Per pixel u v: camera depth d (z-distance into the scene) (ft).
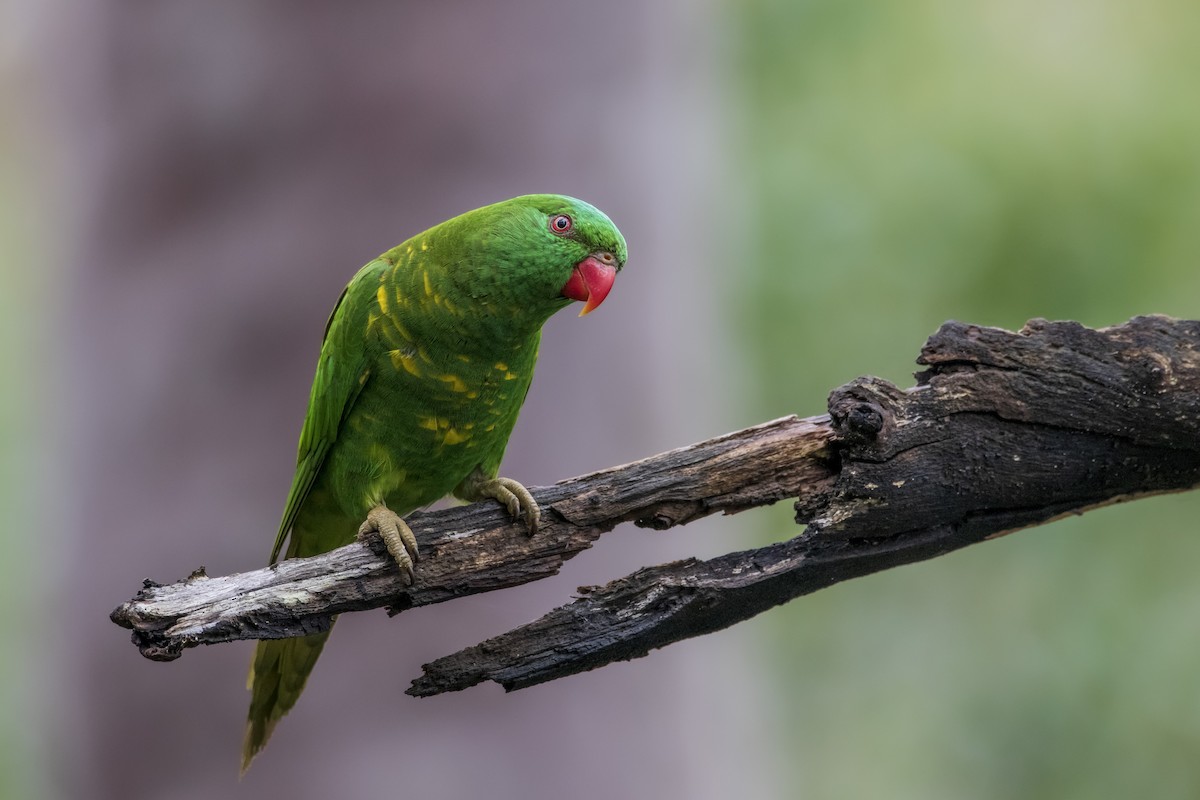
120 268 35.53
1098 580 56.29
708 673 38.86
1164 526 55.62
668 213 39.09
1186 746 52.39
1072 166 55.77
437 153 35.70
